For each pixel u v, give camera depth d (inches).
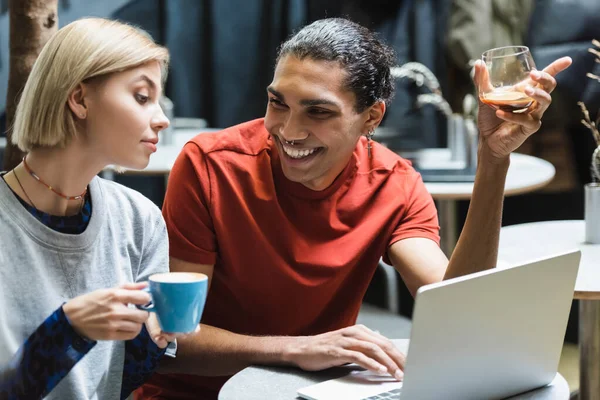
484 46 183.0
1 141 177.0
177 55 210.7
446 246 146.0
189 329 57.4
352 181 82.0
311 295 80.1
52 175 62.0
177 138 178.1
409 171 85.6
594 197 100.2
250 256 79.4
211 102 214.7
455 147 155.8
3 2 200.1
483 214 75.5
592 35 173.0
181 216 79.1
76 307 55.6
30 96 60.6
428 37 193.6
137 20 207.8
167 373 80.8
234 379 66.7
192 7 210.1
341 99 73.7
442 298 54.9
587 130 187.2
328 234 80.4
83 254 63.2
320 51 73.2
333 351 67.0
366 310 124.6
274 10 209.5
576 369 125.4
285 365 69.6
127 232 68.0
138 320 56.0
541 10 177.3
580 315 101.0
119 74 61.0
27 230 60.9
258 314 81.4
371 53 76.0
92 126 61.4
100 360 64.9
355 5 195.8
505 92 71.1
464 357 58.3
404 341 74.3
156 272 70.0
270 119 75.4
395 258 82.4
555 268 60.9
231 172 79.7
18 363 56.1
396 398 62.2
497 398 62.9
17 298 59.9
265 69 213.0
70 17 200.5
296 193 79.4
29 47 83.2
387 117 195.5
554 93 178.2
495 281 57.5
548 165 153.2
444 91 195.5
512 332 60.4
